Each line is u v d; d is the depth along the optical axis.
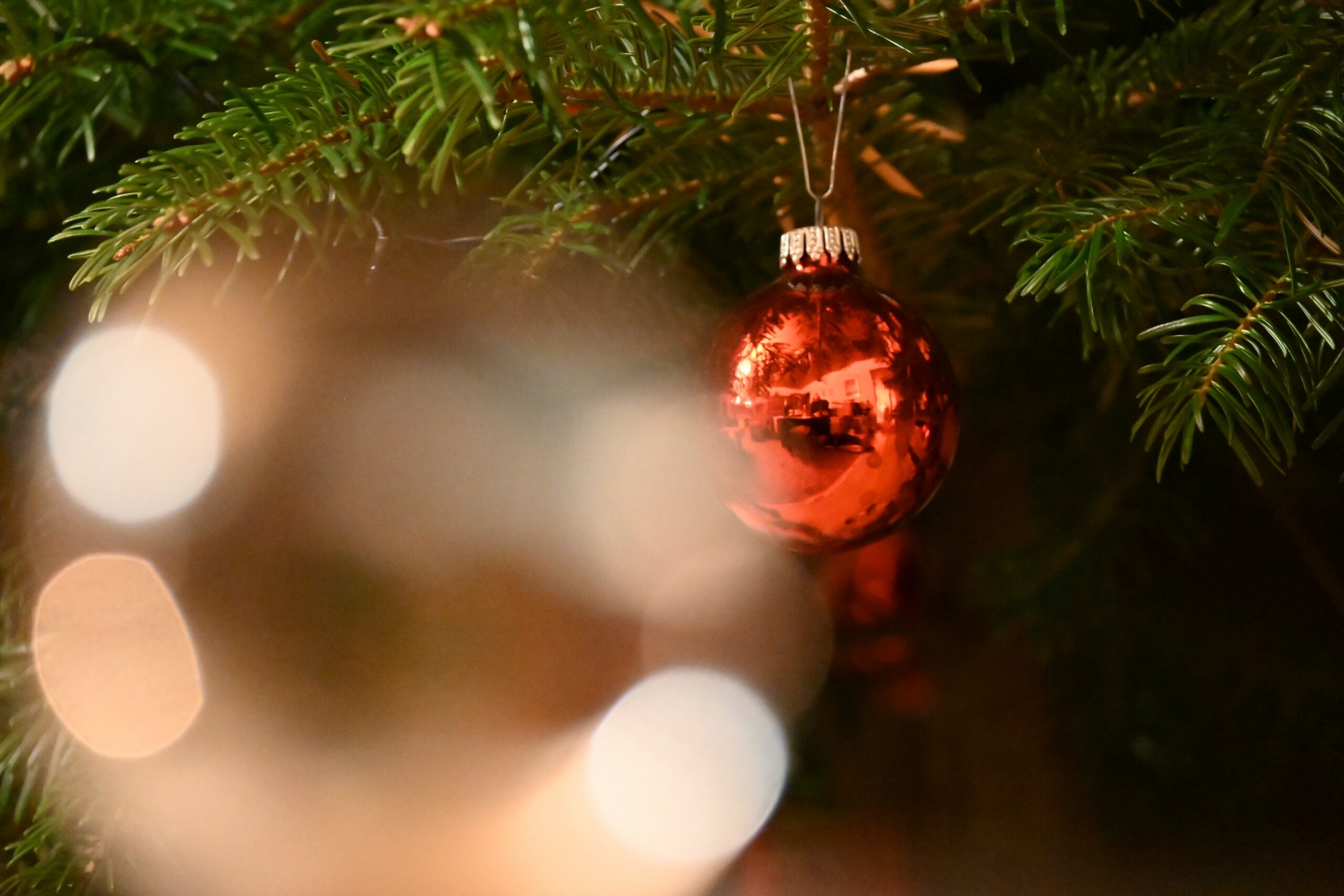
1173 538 0.88
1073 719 0.98
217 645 0.81
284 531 0.83
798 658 1.08
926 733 1.07
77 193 0.81
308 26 0.77
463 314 0.80
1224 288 0.76
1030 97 0.79
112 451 0.77
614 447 0.84
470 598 0.87
